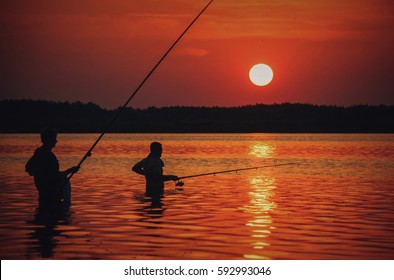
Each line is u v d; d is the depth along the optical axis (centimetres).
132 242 1143
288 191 1969
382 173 2727
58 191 1523
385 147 5788
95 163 3384
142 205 1616
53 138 1517
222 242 1145
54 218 1402
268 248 1097
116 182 2242
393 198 1792
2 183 2211
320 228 1287
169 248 1098
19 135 11625
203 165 3297
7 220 1371
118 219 1388
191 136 11700
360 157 4075
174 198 1766
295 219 1398
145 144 6625
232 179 2394
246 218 1409
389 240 1164
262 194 1881
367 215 1460
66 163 3431
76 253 1062
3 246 1112
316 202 1697
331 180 2377
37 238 1177
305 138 9881
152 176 1897
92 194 1859
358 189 2039
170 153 4644
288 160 3775
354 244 1130
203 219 1392
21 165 3228
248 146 6181
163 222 1352
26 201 1694
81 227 1289
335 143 7125
